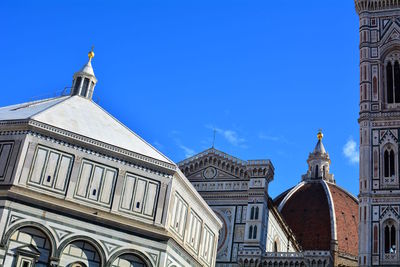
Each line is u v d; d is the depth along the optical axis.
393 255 87.00
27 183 51.44
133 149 58.84
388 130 96.69
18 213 49.88
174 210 59.03
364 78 102.56
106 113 66.75
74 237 51.53
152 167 57.91
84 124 59.44
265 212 105.81
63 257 50.62
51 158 53.41
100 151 55.88
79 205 52.75
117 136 60.53
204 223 67.75
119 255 53.12
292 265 99.81
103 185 54.94
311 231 193.88
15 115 57.03
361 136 97.81
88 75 70.56
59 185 52.88
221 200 107.81
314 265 98.38
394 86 100.75
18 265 48.34
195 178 111.81
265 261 100.88
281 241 122.12
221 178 110.06
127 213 55.12
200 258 65.75
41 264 49.62
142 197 56.41
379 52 104.31
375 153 95.69
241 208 105.94
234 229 104.50
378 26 107.00
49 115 57.34
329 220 195.25
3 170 51.66
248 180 107.88
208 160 112.44
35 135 53.38
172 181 58.41
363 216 91.19
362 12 109.00
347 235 194.00
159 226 55.94
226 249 103.38
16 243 49.09
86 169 54.69
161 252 55.00
